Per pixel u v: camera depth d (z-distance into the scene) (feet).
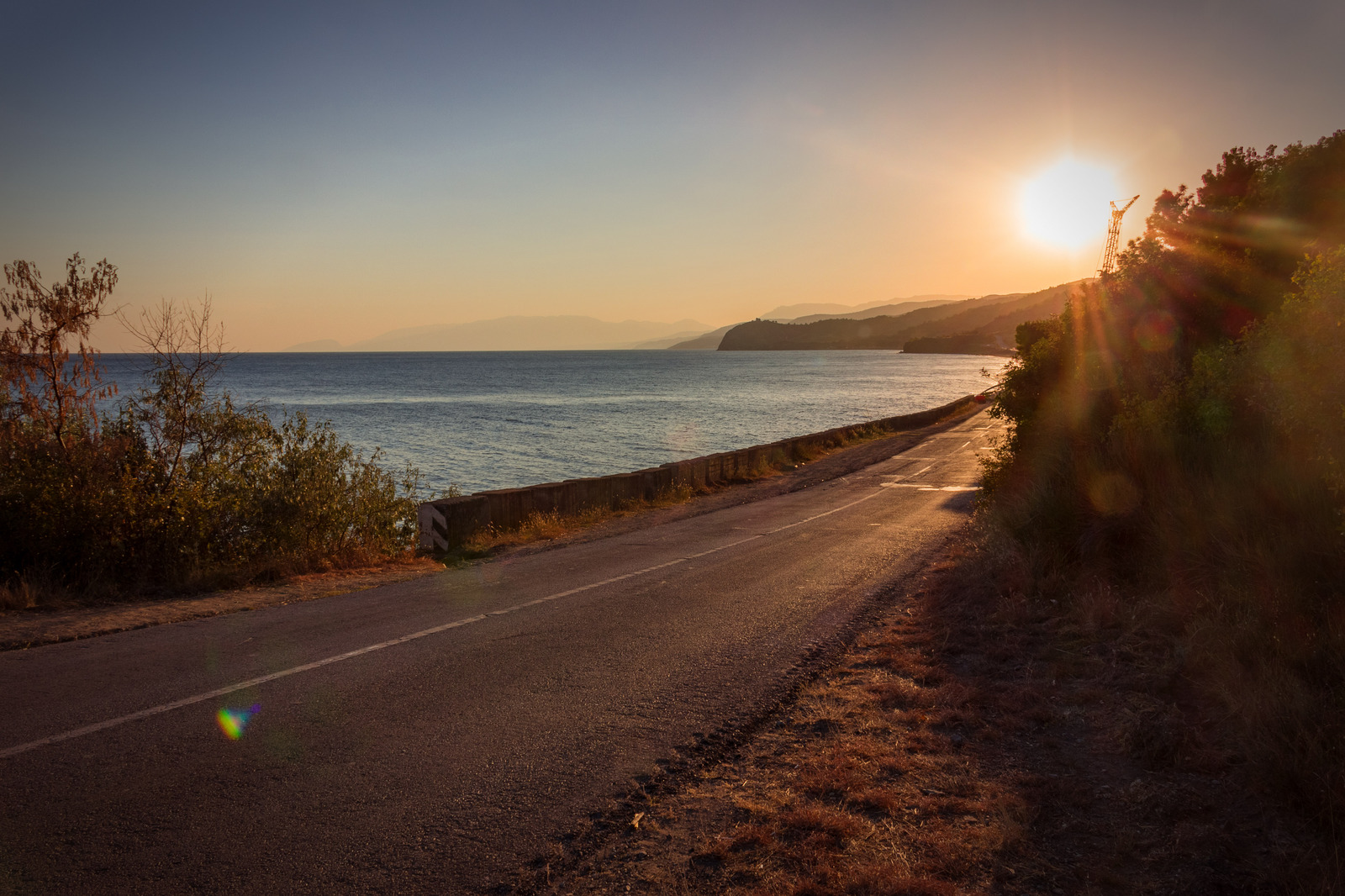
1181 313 41.01
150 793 13.07
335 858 11.30
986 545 31.73
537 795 13.34
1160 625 20.43
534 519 50.06
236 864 11.09
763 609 27.02
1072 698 17.15
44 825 11.99
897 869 10.95
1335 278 16.35
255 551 35.83
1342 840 11.02
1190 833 11.54
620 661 20.90
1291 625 17.04
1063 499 29.25
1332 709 13.61
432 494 81.92
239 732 15.70
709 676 19.70
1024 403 45.42
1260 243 39.93
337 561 37.35
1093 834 11.85
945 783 13.65
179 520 32.60
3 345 34.06
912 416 150.61
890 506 58.59
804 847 11.62
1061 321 45.65
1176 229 43.60
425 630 23.91
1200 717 15.60
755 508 59.67
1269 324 25.77
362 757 14.66
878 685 18.76
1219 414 28.19
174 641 22.48
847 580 31.99
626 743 15.56
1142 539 24.86
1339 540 18.30
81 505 30.63
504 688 18.60
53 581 29.07
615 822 12.50
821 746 15.44
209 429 37.58
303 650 21.65
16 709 16.71
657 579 32.40
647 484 65.57
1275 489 21.99
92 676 19.08
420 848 11.62
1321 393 17.48
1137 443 28.55
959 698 17.39
